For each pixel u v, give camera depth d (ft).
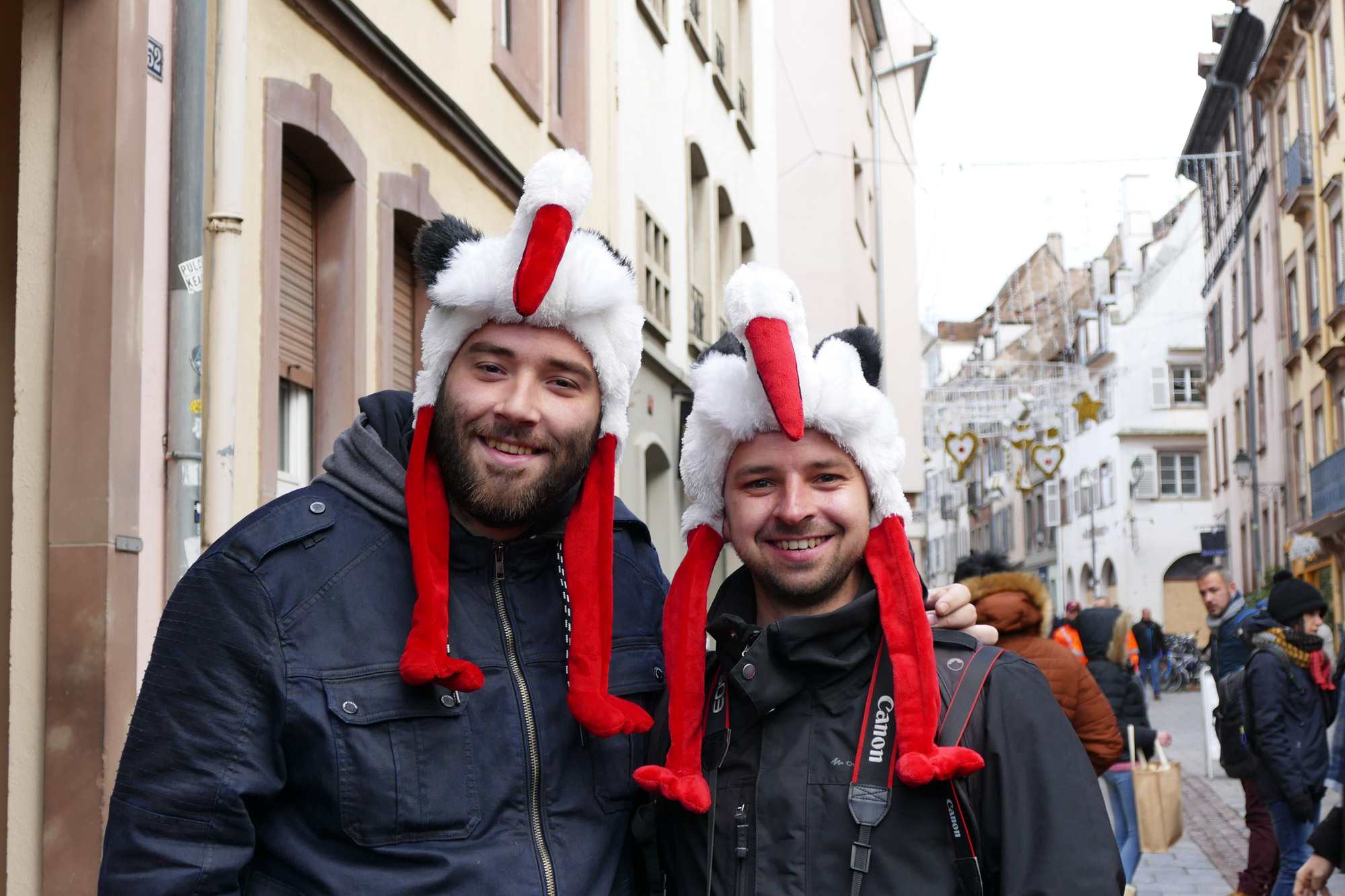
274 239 15.03
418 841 6.72
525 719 7.22
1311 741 17.85
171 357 12.87
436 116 20.38
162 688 6.68
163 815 6.49
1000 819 6.72
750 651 7.14
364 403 7.59
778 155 59.52
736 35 46.34
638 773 7.25
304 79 15.94
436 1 20.20
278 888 6.72
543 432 7.13
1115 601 143.95
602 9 30.14
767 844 6.97
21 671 11.73
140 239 12.34
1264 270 93.56
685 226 37.78
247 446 14.34
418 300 20.90
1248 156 94.12
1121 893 6.55
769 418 7.36
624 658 7.89
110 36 12.07
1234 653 21.93
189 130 13.01
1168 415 139.54
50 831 11.48
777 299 7.13
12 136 12.34
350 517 7.22
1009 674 7.02
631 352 7.53
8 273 12.13
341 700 6.74
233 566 6.82
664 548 35.01
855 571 7.67
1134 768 18.40
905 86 77.00
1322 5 75.25
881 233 70.79
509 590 7.47
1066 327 142.82
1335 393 76.13
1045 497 164.86
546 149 26.32
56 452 11.77
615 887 7.42
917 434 72.23
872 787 6.87
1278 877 18.11
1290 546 81.82
